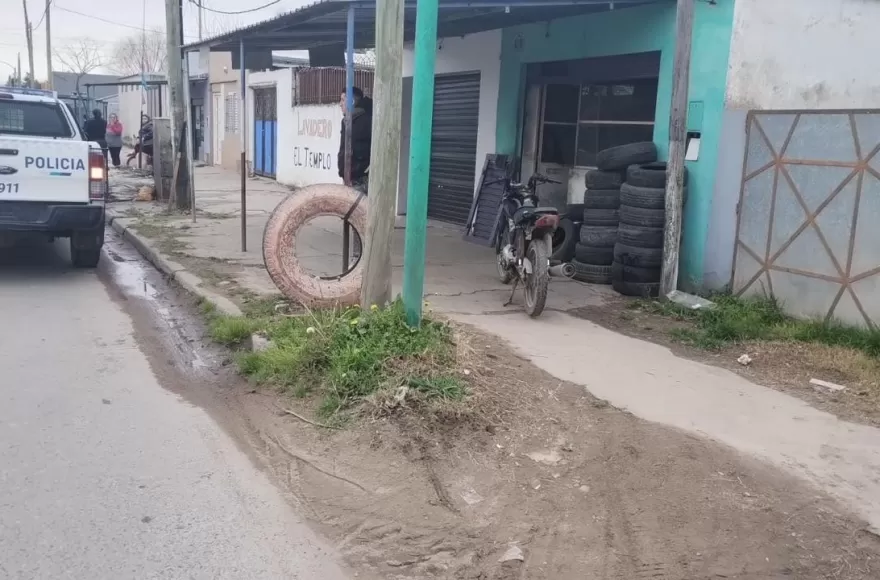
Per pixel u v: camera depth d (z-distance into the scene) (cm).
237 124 2623
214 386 584
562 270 744
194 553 362
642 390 566
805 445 481
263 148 2412
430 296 834
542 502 412
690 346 693
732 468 443
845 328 707
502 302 828
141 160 2544
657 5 909
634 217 855
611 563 362
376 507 408
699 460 452
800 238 752
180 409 534
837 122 711
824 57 836
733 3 795
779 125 764
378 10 560
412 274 557
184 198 1533
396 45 565
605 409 523
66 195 884
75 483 421
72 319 753
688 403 545
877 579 352
